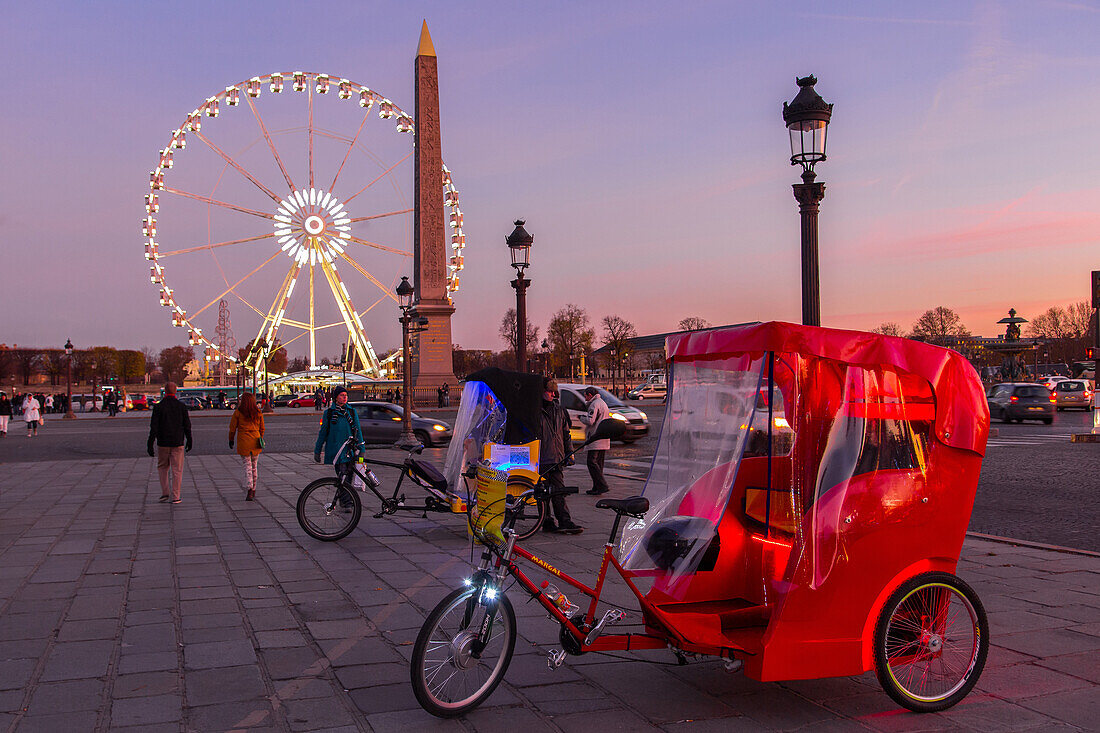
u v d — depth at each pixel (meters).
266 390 59.03
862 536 4.38
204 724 4.18
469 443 9.31
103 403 66.75
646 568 5.12
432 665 4.27
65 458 21.31
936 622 4.51
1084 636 5.62
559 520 9.69
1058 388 41.34
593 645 4.44
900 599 4.38
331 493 9.40
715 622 4.66
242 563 8.11
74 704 4.43
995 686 4.73
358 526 10.36
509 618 4.55
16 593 6.88
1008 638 5.58
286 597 6.75
